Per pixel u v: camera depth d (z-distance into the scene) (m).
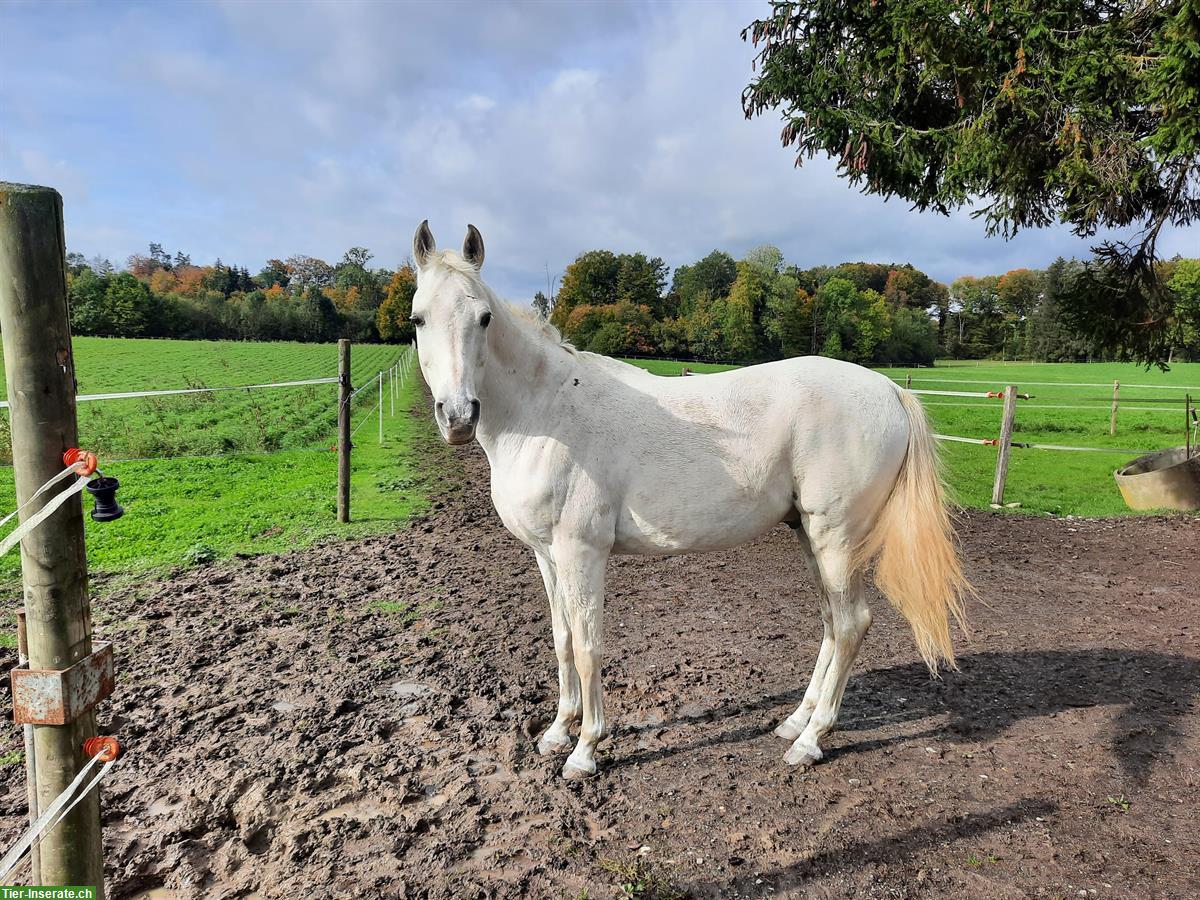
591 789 2.67
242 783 2.69
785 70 6.64
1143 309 7.14
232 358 37.59
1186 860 2.20
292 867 2.24
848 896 2.09
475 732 3.10
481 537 6.64
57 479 1.39
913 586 2.78
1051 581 5.27
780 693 3.48
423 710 3.30
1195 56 4.78
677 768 2.82
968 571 5.54
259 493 8.49
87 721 1.53
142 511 7.50
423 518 7.38
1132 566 5.63
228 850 2.33
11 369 1.35
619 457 2.70
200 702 3.36
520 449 2.73
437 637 4.23
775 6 6.45
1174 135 5.14
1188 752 2.86
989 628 4.34
